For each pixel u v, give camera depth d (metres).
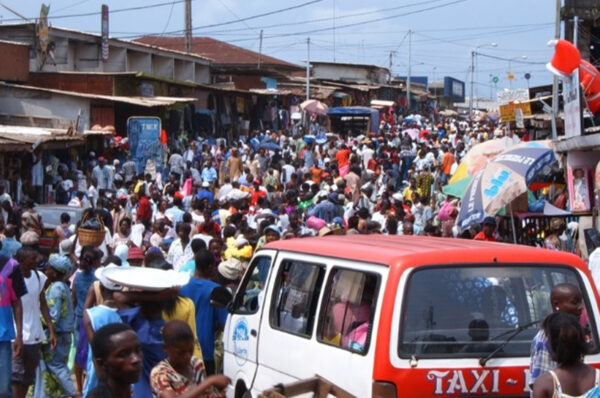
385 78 71.94
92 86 31.84
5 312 8.39
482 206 12.56
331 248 6.79
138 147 28.78
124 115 31.77
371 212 18.50
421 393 5.79
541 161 12.62
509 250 6.21
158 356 6.24
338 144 37.56
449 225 15.61
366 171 26.86
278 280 7.41
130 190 23.75
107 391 4.41
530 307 6.12
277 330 7.19
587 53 27.23
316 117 48.59
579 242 14.11
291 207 17.44
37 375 9.65
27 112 28.94
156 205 19.97
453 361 5.85
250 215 17.42
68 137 23.83
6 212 17.38
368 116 48.12
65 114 28.84
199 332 8.34
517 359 5.96
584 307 6.17
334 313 6.48
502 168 12.66
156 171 28.11
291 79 54.53
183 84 35.75
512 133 28.67
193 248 11.08
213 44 60.16
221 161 31.12
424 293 5.93
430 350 5.84
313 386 5.87
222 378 4.75
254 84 50.22
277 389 5.69
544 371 5.58
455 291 6.00
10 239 13.18
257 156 31.59
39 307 9.19
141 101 29.81
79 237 13.22
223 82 50.22
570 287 5.88
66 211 16.88
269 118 44.88
